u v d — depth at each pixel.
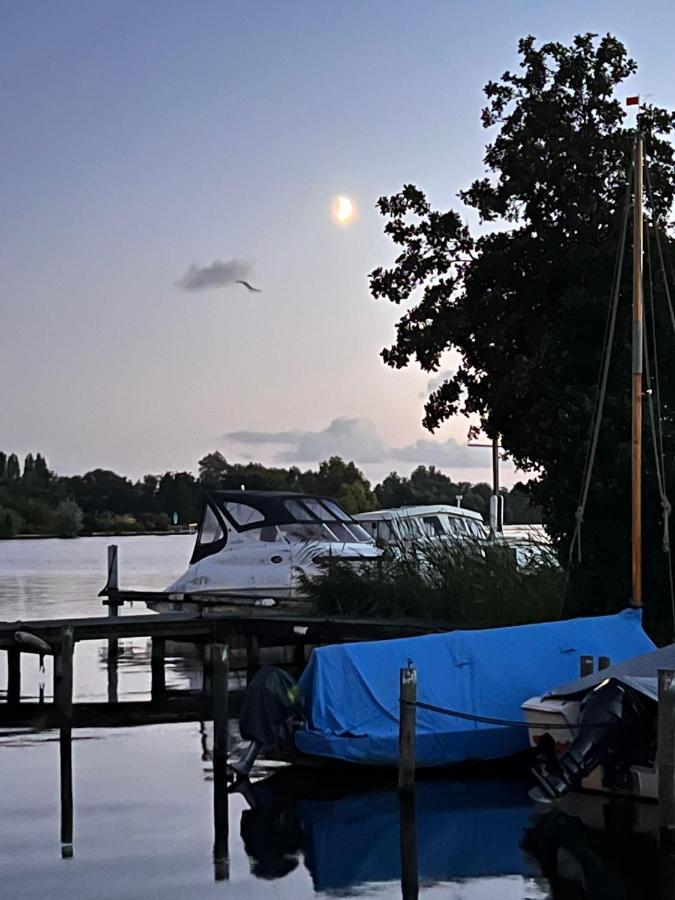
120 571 59.03
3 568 63.75
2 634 20.69
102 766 15.10
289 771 14.70
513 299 23.39
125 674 23.98
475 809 12.85
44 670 24.86
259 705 14.36
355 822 12.38
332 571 23.12
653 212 20.56
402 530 27.98
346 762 14.08
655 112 23.45
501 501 32.44
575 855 11.19
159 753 15.95
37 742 16.80
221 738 14.13
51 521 128.88
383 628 20.23
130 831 12.08
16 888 10.36
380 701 14.35
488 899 10.03
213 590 26.11
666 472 19.88
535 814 12.58
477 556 21.78
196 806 13.07
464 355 24.28
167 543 111.69
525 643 15.35
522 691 14.88
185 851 11.43
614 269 21.56
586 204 22.58
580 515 18.69
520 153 23.02
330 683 14.42
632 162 20.38
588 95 23.58
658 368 21.17
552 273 22.91
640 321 18.14
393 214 24.59
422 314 24.48
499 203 23.73
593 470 20.55
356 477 88.25
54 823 12.41
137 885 10.43
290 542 26.11
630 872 10.69
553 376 22.09
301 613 22.95
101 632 21.42
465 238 24.28
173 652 28.08
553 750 13.50
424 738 14.14
